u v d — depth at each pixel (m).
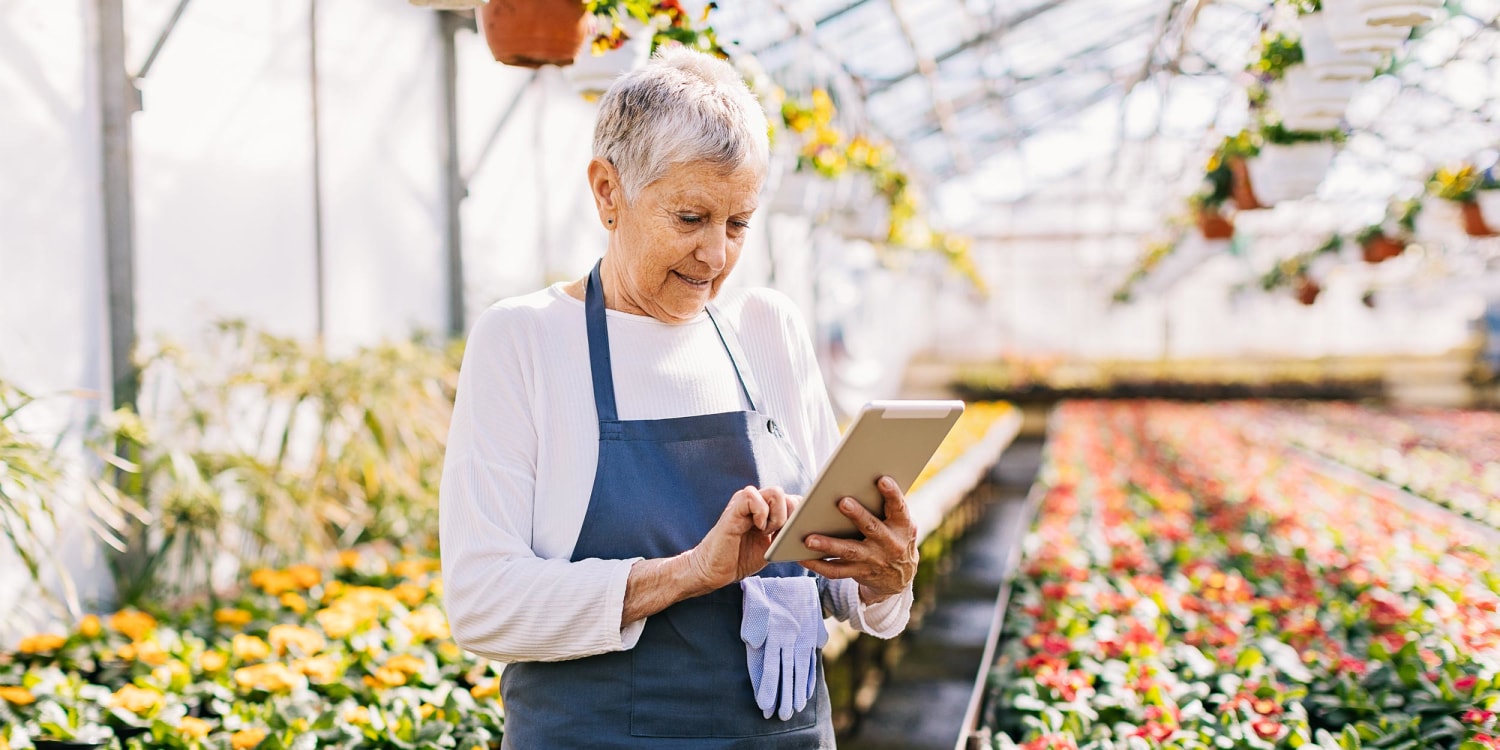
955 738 4.38
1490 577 3.91
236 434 4.17
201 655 2.70
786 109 4.91
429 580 3.44
